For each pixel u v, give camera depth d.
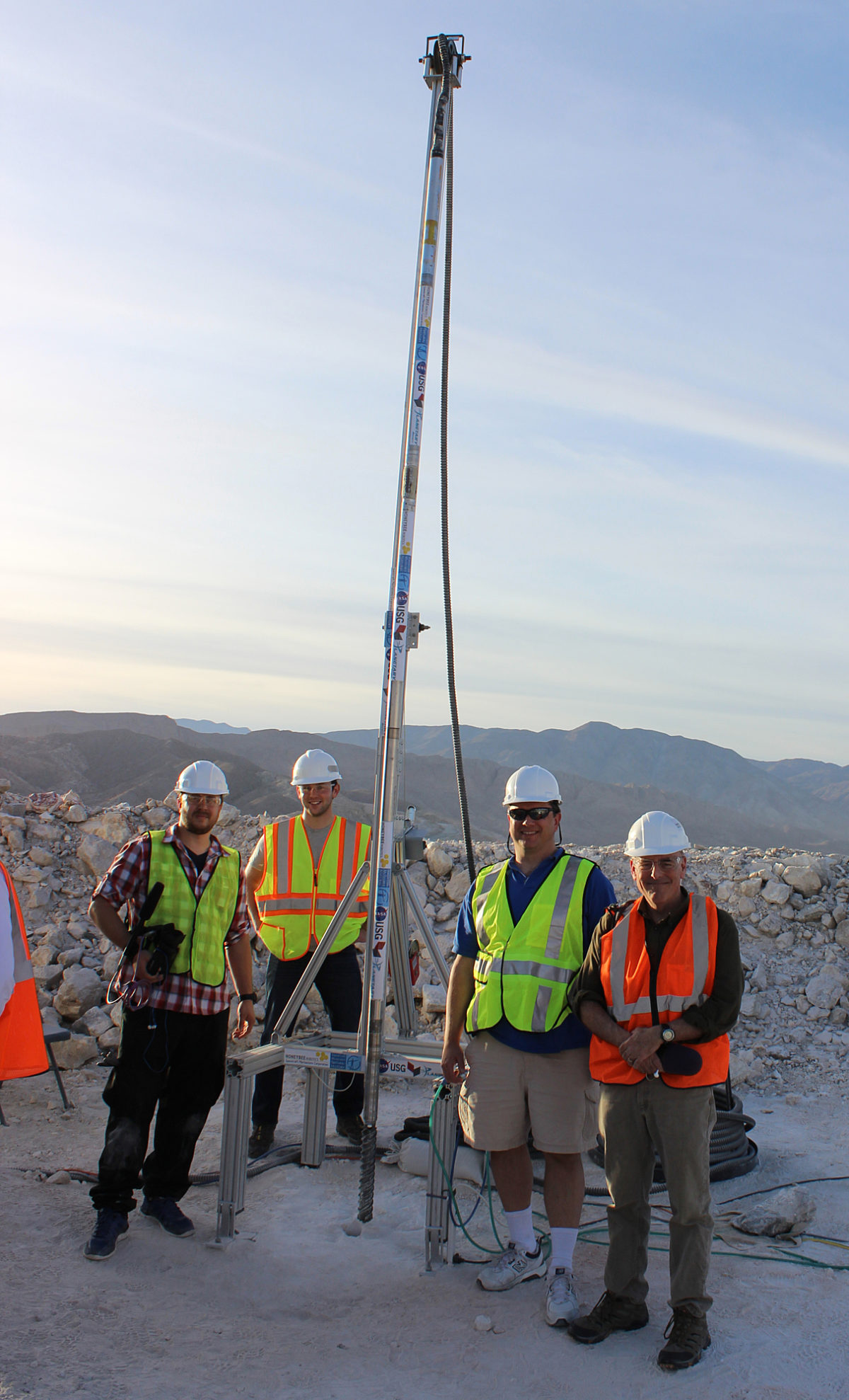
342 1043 5.14
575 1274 4.09
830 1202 4.82
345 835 5.59
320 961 4.87
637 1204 3.58
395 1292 3.93
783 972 7.66
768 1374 3.29
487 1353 3.45
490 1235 4.50
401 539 4.52
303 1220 4.62
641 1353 3.44
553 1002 3.85
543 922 3.93
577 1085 3.84
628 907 3.70
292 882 5.54
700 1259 3.41
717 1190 5.01
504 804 4.06
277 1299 3.85
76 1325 3.50
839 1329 3.59
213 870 4.56
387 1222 4.61
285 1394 3.16
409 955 5.13
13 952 4.32
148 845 4.52
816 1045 7.04
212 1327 3.58
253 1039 7.32
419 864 8.60
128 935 4.48
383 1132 5.83
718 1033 3.44
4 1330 3.42
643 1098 3.53
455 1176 5.02
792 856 8.62
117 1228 4.13
